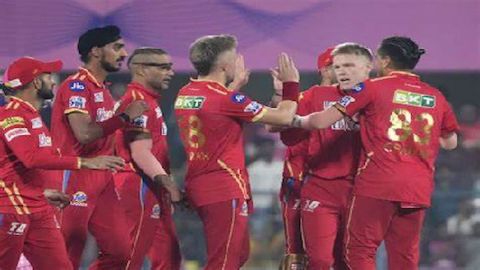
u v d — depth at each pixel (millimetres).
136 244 31281
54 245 28812
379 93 28844
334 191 30969
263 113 28891
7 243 28188
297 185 31953
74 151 30328
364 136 29281
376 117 28953
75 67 42500
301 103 31328
